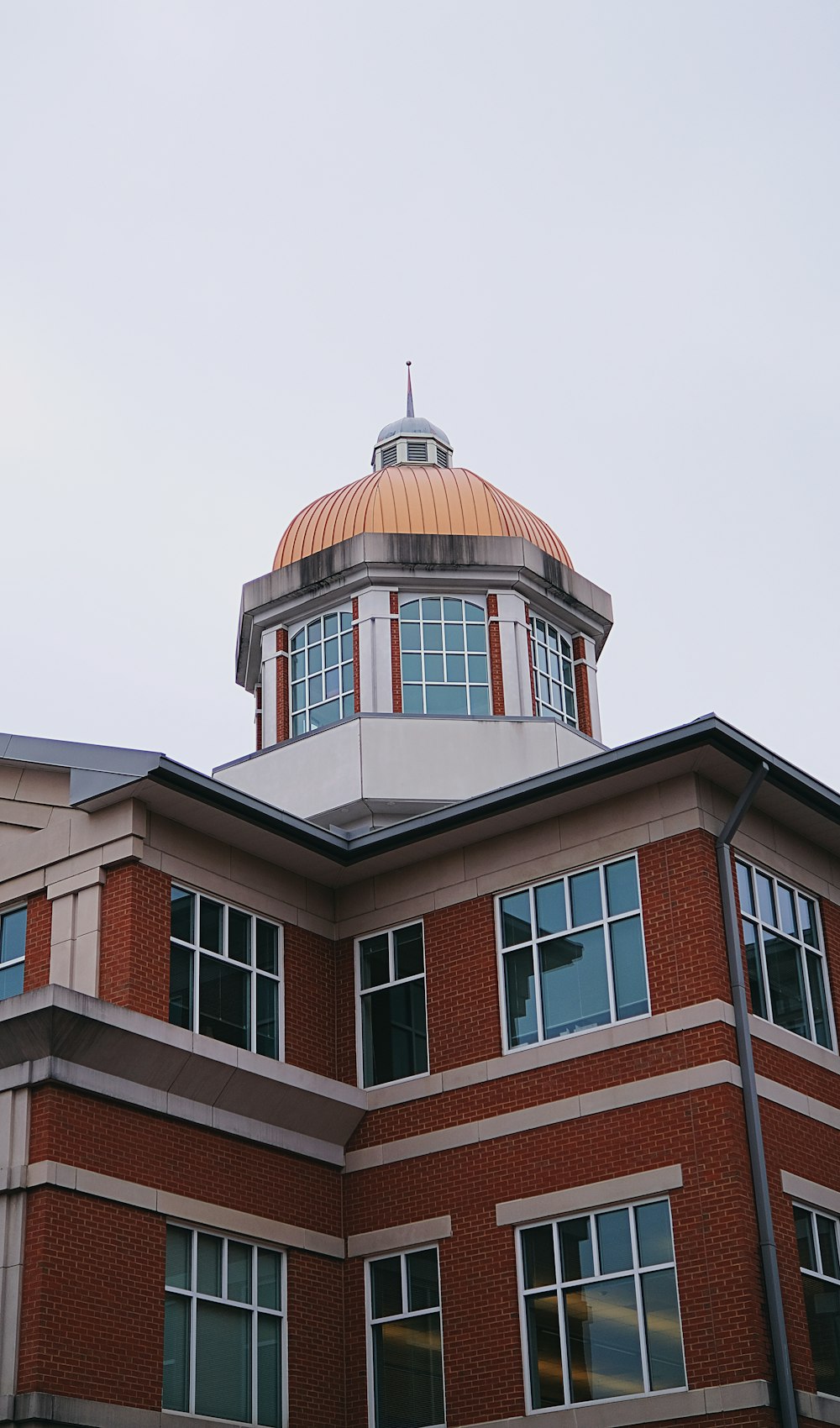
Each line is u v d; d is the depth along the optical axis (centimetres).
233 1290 2016
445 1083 2158
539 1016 2122
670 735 2041
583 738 2734
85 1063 1912
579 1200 1991
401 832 2247
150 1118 1977
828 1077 2122
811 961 2200
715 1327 1850
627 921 2088
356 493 3066
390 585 2891
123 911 2044
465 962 2206
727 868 2059
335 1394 2081
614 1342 1917
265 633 2986
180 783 2070
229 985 2152
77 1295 1809
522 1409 1947
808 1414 1825
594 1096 2027
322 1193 2164
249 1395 1983
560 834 2180
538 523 3097
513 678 2836
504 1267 2023
